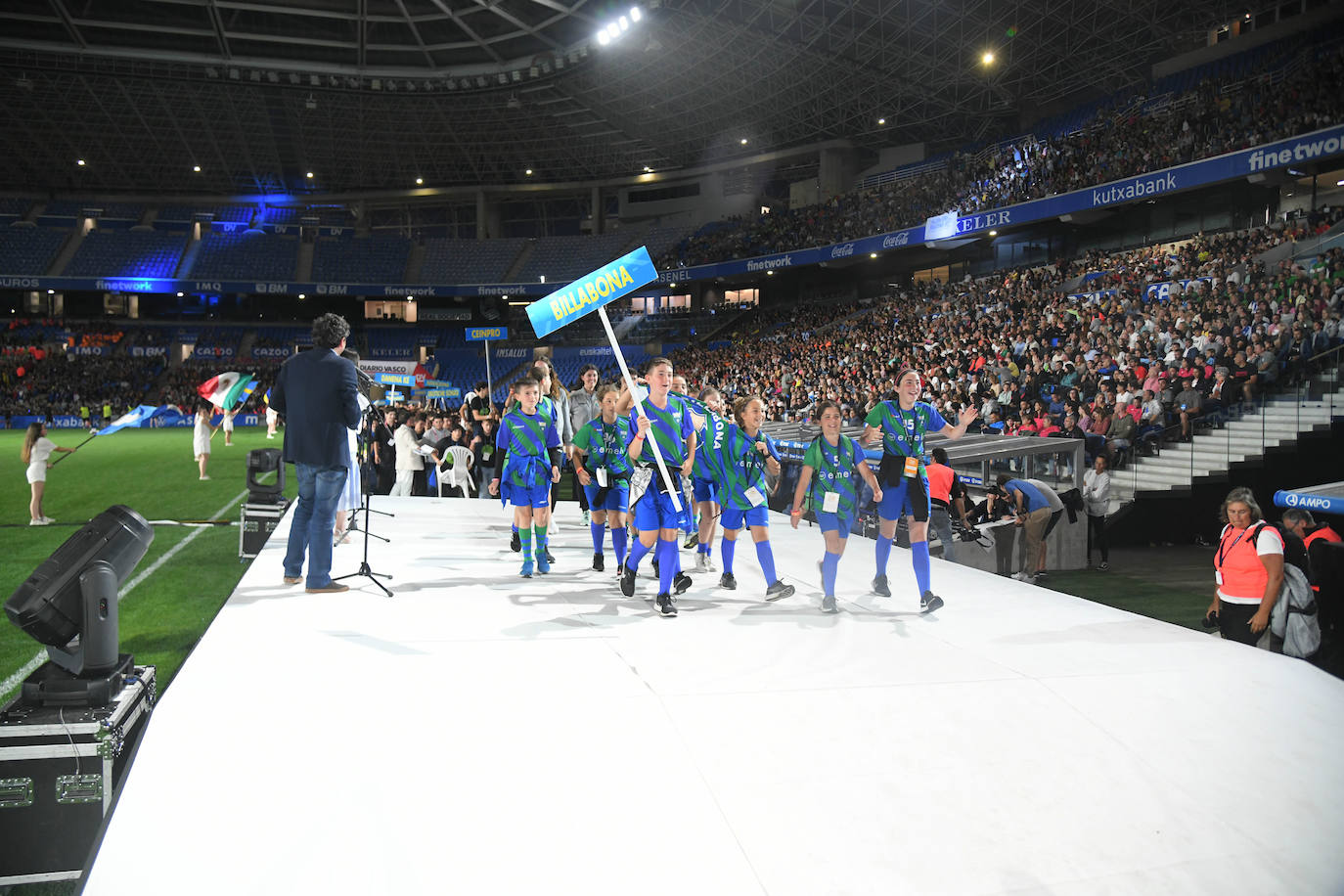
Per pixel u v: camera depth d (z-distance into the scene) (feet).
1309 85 69.67
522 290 163.53
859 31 97.71
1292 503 29.14
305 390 20.30
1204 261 70.38
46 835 11.38
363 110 144.77
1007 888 9.27
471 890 8.88
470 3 119.03
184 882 8.88
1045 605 20.98
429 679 14.44
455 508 40.70
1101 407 51.93
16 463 73.82
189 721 12.37
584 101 135.23
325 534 20.68
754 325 140.36
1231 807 11.04
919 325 94.89
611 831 9.95
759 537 21.11
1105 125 91.71
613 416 23.61
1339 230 58.54
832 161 140.87
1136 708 13.88
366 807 10.26
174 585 28.19
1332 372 46.11
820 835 10.04
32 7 119.75
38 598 11.94
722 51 111.14
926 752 12.17
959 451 40.16
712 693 14.14
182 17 123.75
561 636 17.34
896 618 19.40
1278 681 15.21
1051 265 97.71
